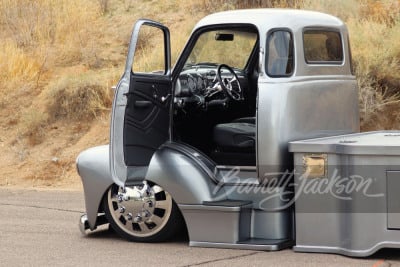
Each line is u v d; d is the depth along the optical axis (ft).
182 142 34.83
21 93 65.72
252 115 37.37
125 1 76.38
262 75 31.94
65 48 70.79
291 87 32.19
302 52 33.01
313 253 30.99
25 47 72.54
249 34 36.65
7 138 61.72
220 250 31.91
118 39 71.00
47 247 33.45
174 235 33.99
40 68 68.69
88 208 34.71
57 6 76.95
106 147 34.86
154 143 33.83
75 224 39.17
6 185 56.03
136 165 33.17
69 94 62.23
